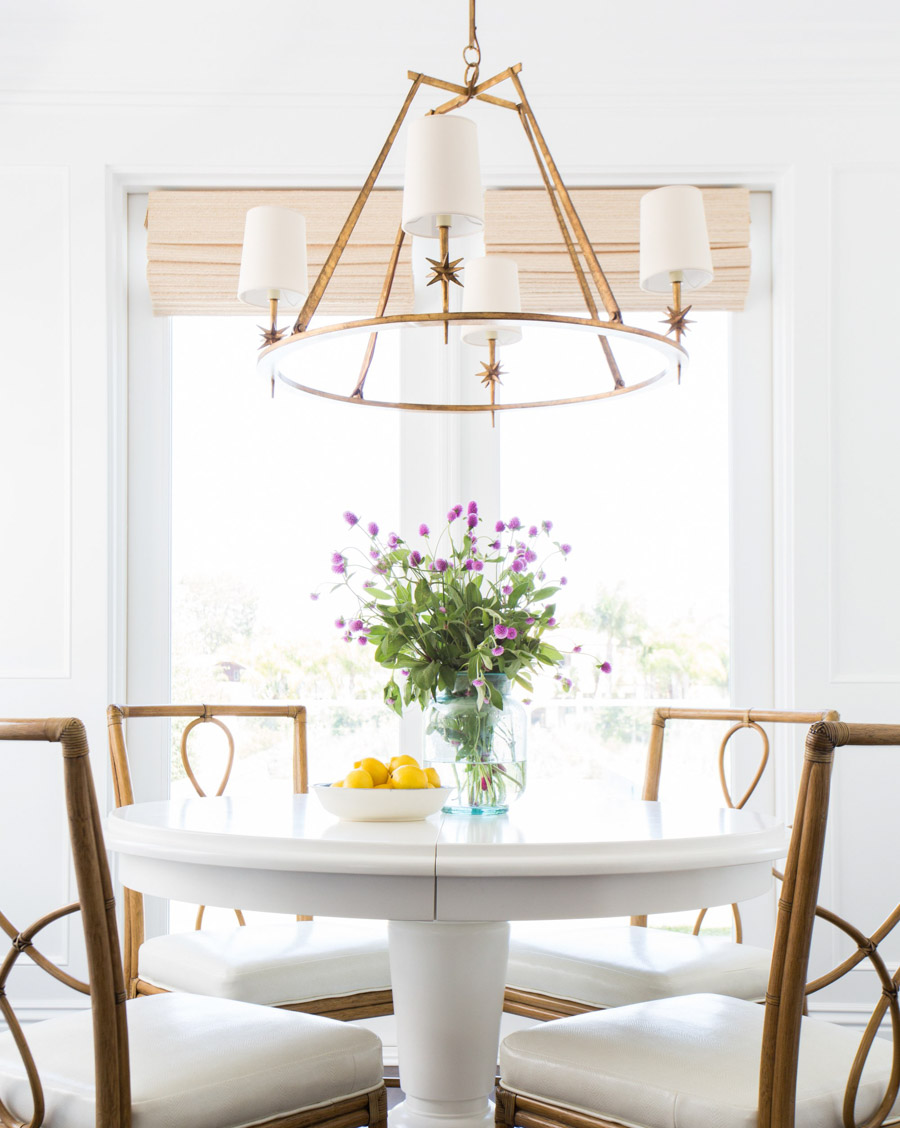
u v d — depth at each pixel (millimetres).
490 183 3348
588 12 3141
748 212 3334
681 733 3355
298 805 1997
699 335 3430
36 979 3121
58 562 3223
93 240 3273
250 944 2158
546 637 3357
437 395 3357
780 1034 1296
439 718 1865
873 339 3293
